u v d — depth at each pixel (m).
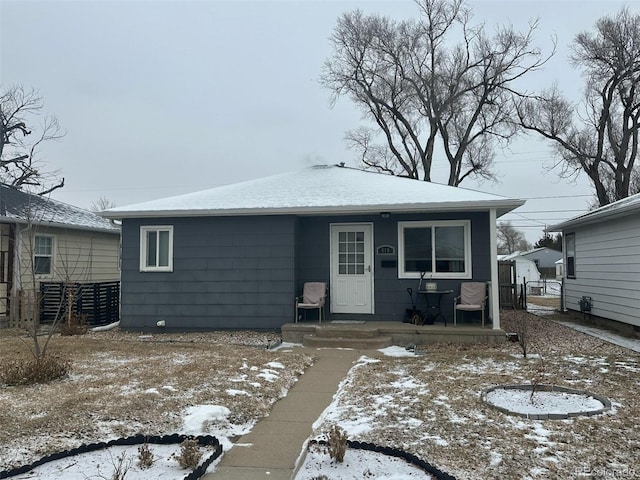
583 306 13.16
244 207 10.63
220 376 6.55
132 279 11.27
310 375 7.05
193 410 5.14
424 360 7.82
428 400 5.51
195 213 10.77
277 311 10.68
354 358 8.23
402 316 10.69
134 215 11.04
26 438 4.36
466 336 9.32
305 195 11.55
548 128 26.89
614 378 6.52
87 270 15.65
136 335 10.76
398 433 4.51
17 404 5.31
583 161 26.33
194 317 11.00
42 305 12.72
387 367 7.34
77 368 7.15
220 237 10.98
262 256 10.79
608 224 11.79
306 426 4.86
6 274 12.93
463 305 9.96
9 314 12.47
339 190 11.90
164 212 10.91
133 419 4.88
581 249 13.87
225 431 4.68
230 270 10.91
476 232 10.41
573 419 4.79
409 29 27.53
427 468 3.65
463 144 27.70
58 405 5.24
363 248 10.99
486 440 4.28
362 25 27.77
